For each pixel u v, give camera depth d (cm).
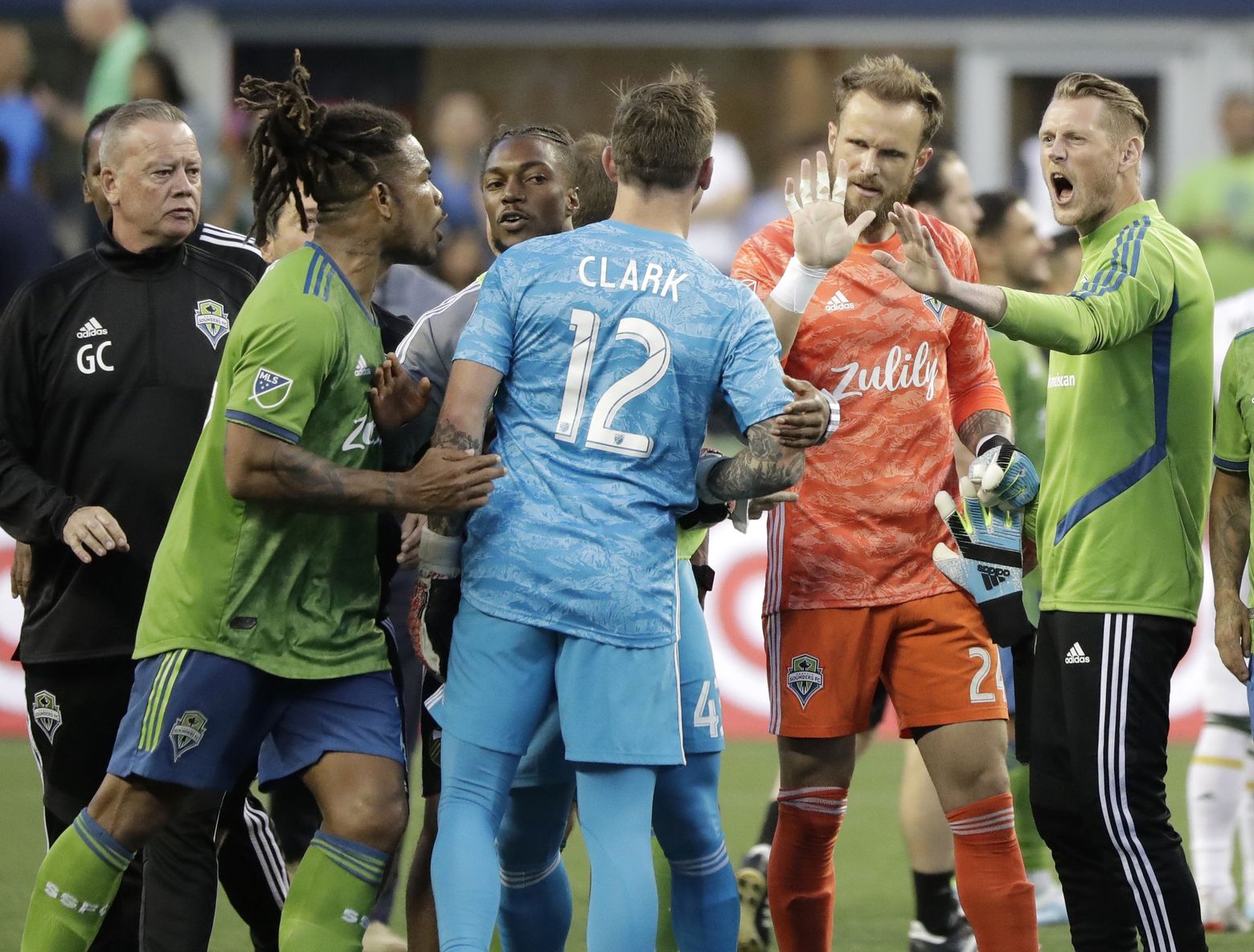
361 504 1385
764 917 1892
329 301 1410
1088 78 1609
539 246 1439
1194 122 5438
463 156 4716
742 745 3117
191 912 1599
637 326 1409
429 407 1497
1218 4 5378
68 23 5141
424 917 1628
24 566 1681
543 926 1596
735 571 3198
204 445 1434
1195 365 1581
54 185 4541
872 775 2958
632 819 1417
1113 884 1603
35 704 1623
